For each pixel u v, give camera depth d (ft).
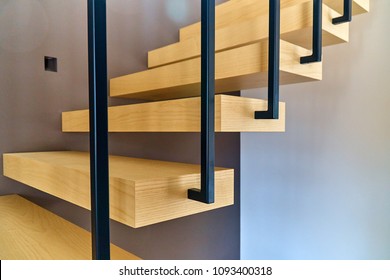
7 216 3.38
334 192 6.06
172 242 6.37
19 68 4.12
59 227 3.15
